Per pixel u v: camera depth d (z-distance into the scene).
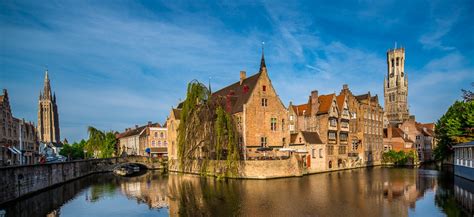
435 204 29.73
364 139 77.69
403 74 150.75
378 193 35.59
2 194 31.88
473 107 56.16
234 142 48.66
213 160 52.81
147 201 34.84
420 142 98.88
